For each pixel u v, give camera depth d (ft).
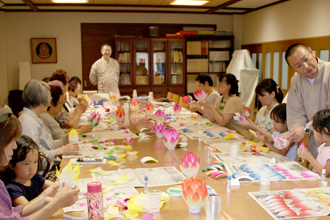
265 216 4.54
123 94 25.25
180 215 4.62
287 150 8.18
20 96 24.21
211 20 26.61
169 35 25.14
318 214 4.57
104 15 25.17
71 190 4.62
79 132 9.41
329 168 6.45
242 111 11.22
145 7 23.63
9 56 24.54
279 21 21.72
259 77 24.57
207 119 12.28
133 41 24.71
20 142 5.30
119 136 9.55
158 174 6.24
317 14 18.03
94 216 4.35
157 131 9.27
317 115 6.95
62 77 11.14
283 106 8.91
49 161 7.06
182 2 21.77
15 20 24.35
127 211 4.70
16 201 5.07
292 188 5.50
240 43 27.02
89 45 25.31
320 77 8.31
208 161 7.02
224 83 11.71
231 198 5.12
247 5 23.38
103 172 6.34
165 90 25.76
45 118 9.16
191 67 26.04
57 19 24.77
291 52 8.16
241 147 8.00
